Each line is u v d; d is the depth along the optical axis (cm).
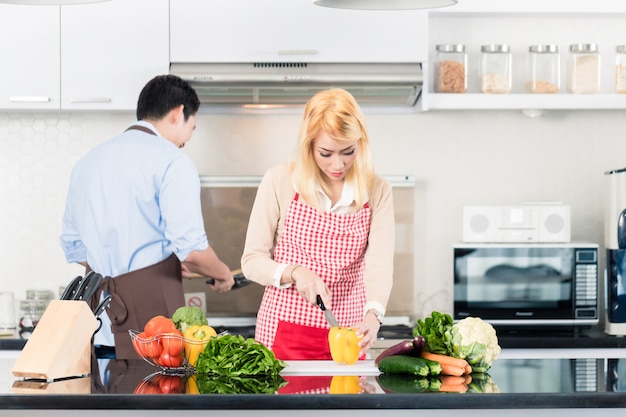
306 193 262
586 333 360
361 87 372
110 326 306
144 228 303
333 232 268
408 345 216
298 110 402
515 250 363
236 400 179
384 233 269
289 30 365
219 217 388
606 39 409
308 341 270
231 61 365
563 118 410
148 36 365
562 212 367
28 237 405
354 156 253
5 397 181
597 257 363
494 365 230
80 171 309
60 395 181
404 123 407
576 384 196
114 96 366
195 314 231
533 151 410
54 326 208
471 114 409
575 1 376
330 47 366
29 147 405
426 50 368
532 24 406
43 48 365
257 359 206
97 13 365
